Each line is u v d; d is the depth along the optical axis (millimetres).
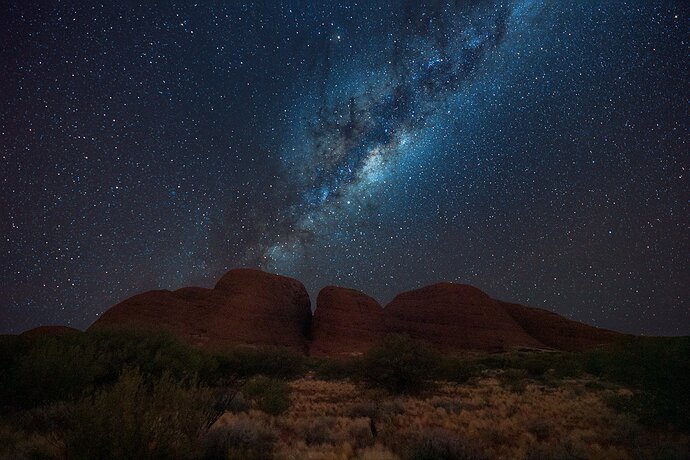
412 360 20516
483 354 70625
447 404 15500
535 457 7551
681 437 8883
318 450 8086
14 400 10273
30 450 6605
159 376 13164
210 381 18906
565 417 13211
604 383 24453
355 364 21953
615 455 7844
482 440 9289
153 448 5383
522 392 21266
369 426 10422
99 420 5215
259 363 25547
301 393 20875
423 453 7188
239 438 7566
